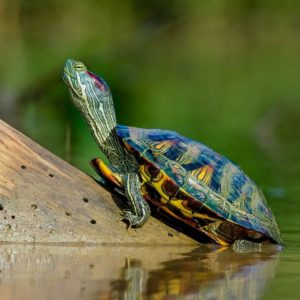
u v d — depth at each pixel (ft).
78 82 79.61
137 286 55.57
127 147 73.77
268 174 120.67
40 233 69.72
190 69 245.24
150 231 72.95
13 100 171.94
